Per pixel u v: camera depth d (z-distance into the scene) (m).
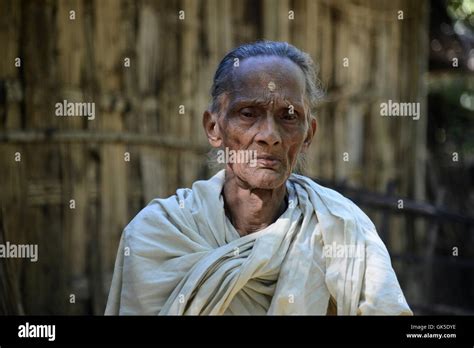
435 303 6.81
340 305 1.59
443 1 8.09
